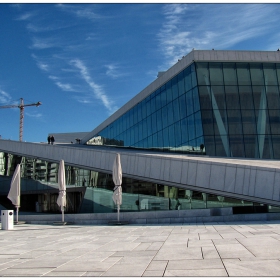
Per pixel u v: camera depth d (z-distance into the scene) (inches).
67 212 1186.6
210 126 1162.0
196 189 837.8
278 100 1224.8
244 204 758.5
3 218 708.0
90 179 1138.0
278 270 233.8
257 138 1179.9
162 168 922.1
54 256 338.6
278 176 698.8
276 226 507.2
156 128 1504.7
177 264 269.9
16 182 856.3
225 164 789.9
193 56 1203.9
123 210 1026.1
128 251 349.1
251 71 1230.3
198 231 506.9
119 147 2006.6
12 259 331.0
